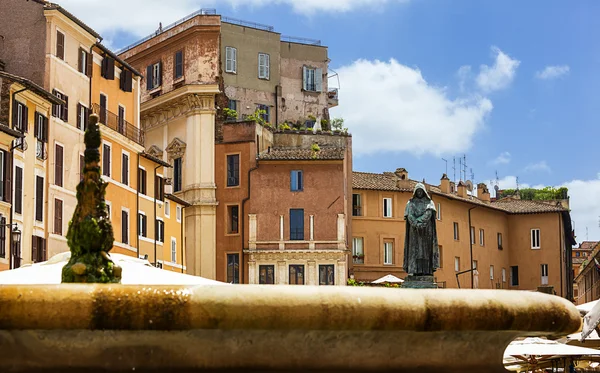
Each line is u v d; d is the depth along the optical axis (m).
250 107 80.69
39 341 5.49
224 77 79.75
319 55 85.06
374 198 81.88
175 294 5.32
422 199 26.17
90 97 57.16
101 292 5.29
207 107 72.69
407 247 26.12
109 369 5.59
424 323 5.66
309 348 5.72
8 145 46.44
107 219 6.82
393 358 5.92
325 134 78.94
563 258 98.50
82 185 6.77
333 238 72.06
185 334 5.54
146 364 5.60
